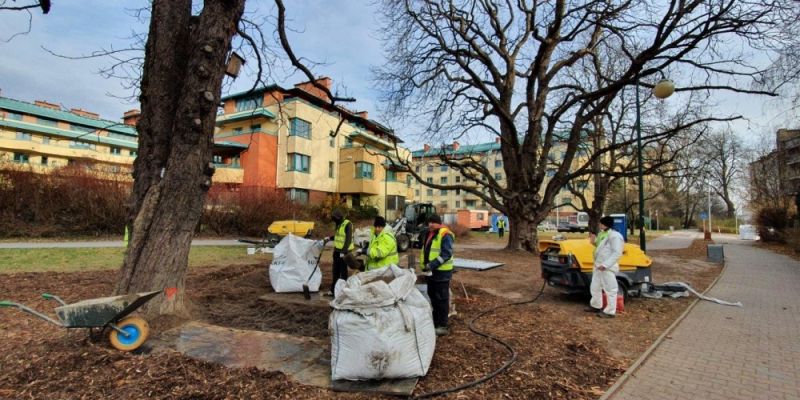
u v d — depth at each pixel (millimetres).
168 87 5621
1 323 5191
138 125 5746
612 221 6555
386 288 3793
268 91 8945
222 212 23234
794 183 25406
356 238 11156
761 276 11531
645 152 22484
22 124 43844
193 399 3129
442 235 5172
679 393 3645
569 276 7250
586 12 14758
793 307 7309
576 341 4941
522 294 8289
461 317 6027
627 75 13758
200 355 4137
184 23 5852
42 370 3553
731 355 4691
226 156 33406
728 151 36312
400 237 18500
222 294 7547
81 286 7789
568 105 15922
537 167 17203
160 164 5555
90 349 4016
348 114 9062
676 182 25953
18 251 13227
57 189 19047
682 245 25672
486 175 17516
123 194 20688
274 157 32094
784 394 3637
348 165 36875
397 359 3506
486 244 25109
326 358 4129
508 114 16859
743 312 6891
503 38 18406
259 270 10383
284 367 3865
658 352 4773
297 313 6320
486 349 4523
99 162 21922
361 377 3500
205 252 14953
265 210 23719
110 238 19344
